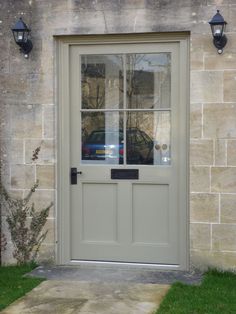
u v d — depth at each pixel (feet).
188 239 18.65
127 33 18.57
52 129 19.15
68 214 19.44
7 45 19.22
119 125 19.26
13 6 19.13
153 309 15.01
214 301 15.37
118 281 17.56
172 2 18.16
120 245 19.27
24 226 19.42
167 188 18.93
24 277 17.93
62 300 15.81
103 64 19.30
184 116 18.62
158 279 17.74
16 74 19.24
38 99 19.17
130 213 19.17
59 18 18.89
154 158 19.07
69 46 19.34
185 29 18.10
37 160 19.27
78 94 19.39
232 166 17.95
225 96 17.92
